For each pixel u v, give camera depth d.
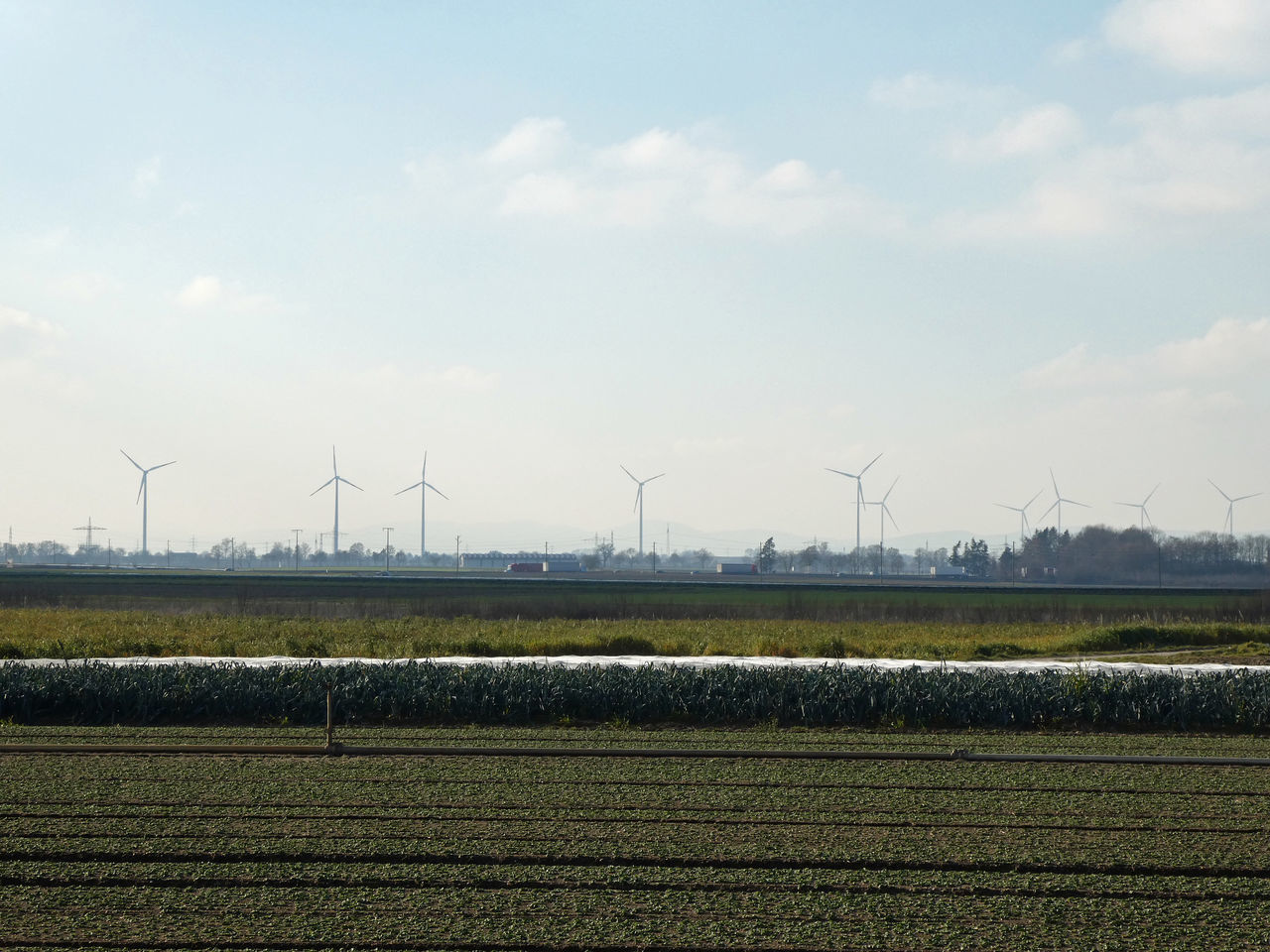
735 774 18.69
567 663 33.12
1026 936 11.39
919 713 24.64
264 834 14.72
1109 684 25.00
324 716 24.41
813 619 57.16
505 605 61.53
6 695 24.19
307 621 49.84
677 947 11.09
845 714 24.64
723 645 40.78
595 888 12.80
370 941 11.17
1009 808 16.48
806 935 11.39
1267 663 39.00
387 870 13.31
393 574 166.50
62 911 11.93
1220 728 24.23
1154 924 11.74
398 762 19.56
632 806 16.39
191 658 34.38
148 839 14.51
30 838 14.54
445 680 25.14
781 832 15.06
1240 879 13.28
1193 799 17.16
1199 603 71.56
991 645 42.94
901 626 52.47
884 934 11.43
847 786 17.83
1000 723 24.55
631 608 60.62
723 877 13.20
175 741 21.73
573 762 19.72
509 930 11.46
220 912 11.91
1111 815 16.16
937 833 15.10
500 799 16.72
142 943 11.09
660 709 24.84
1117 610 63.94
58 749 20.09
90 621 48.91
